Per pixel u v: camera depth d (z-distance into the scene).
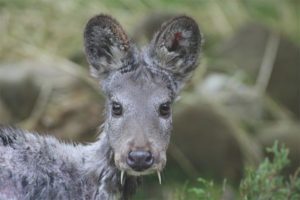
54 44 16.34
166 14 16.45
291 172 13.98
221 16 18.64
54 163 8.08
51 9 17.06
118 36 8.19
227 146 14.30
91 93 14.52
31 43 16.27
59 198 7.96
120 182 8.13
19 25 16.55
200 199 9.27
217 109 14.62
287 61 16.33
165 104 8.00
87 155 8.31
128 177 8.20
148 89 7.95
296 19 20.31
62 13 17.06
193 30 8.46
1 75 14.85
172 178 14.05
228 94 15.29
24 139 8.09
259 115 15.23
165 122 7.98
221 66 16.39
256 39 16.70
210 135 14.38
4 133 8.02
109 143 8.06
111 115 7.99
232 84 15.62
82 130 14.00
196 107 14.55
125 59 8.20
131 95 7.88
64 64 15.30
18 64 15.48
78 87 14.63
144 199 13.45
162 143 7.83
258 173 9.41
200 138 14.36
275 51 16.34
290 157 14.05
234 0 19.45
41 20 16.70
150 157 7.53
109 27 8.25
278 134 14.45
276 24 19.44
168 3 18.81
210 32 18.14
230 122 14.52
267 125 15.01
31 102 14.55
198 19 18.52
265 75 15.98
